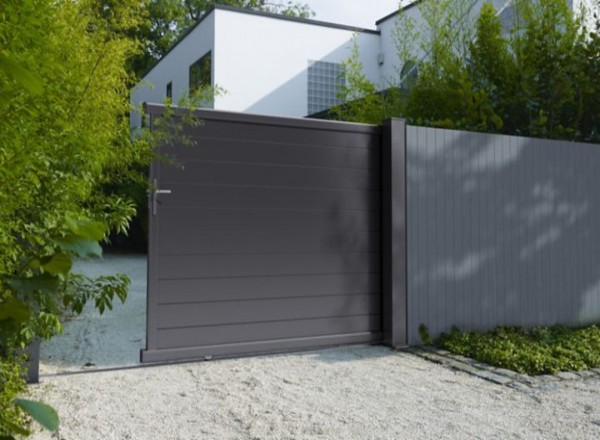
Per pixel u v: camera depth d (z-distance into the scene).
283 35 14.10
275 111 14.02
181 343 4.81
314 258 5.37
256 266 5.12
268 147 5.20
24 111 1.83
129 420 3.41
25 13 1.40
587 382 4.45
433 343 5.59
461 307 5.82
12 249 2.04
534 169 6.30
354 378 4.40
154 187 4.68
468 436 3.25
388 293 5.54
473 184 5.94
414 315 5.58
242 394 3.95
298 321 5.28
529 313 6.20
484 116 7.16
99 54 4.39
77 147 2.83
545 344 5.43
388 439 3.18
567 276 6.46
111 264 12.45
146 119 4.66
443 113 7.76
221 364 4.77
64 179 2.72
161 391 3.99
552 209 6.40
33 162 2.15
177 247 4.82
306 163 5.36
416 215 5.64
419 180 5.67
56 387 4.04
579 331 6.09
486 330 5.93
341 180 5.52
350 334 5.49
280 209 5.24
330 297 5.43
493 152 6.07
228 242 5.01
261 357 5.04
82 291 2.64
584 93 7.59
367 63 15.02
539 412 3.70
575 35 7.80
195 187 4.90
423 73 8.33
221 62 13.53
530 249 6.24
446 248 5.77
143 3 4.93
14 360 3.10
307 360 4.95
